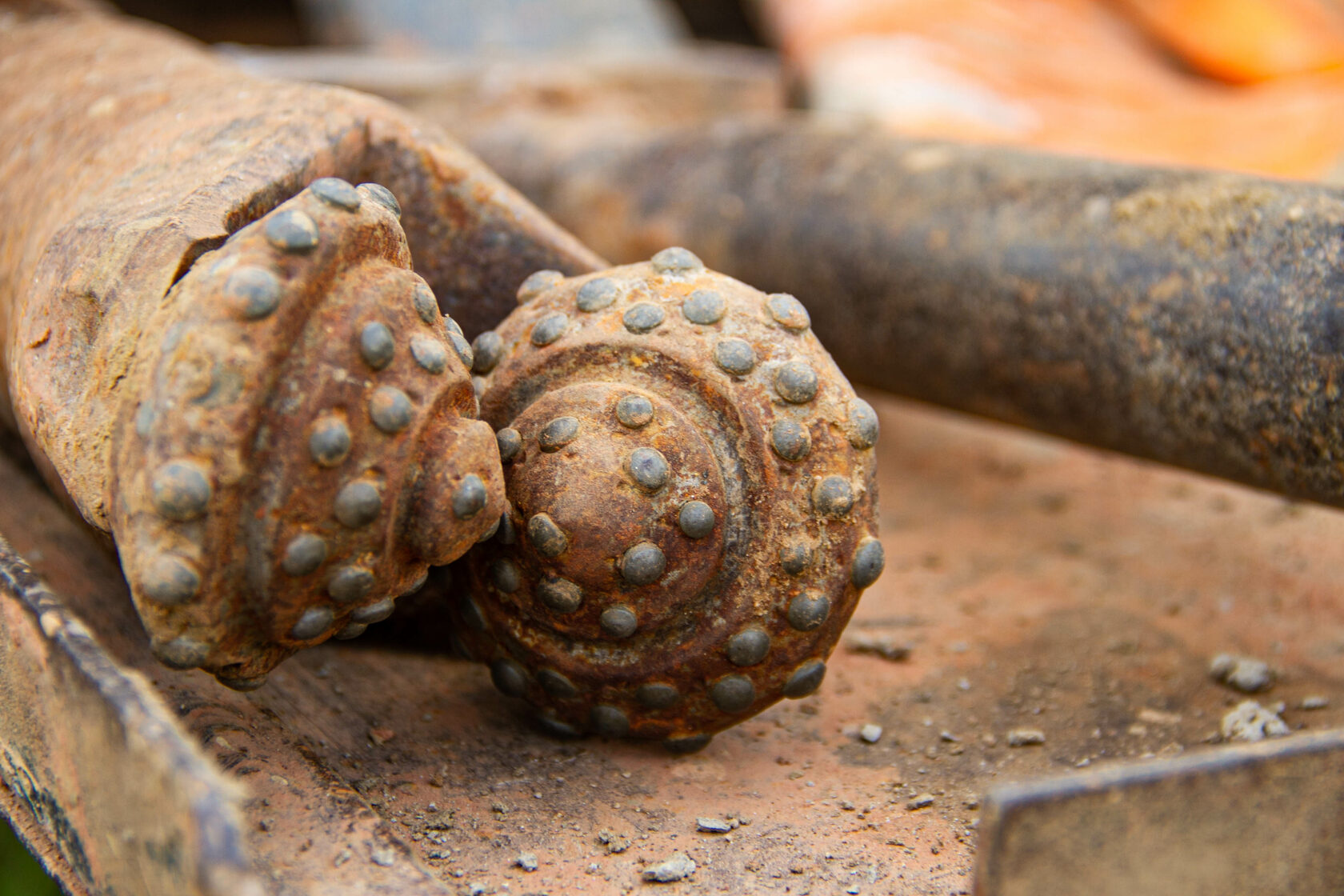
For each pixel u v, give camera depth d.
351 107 0.81
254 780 0.75
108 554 0.80
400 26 1.91
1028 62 1.99
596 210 1.25
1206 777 0.70
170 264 0.74
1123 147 1.83
